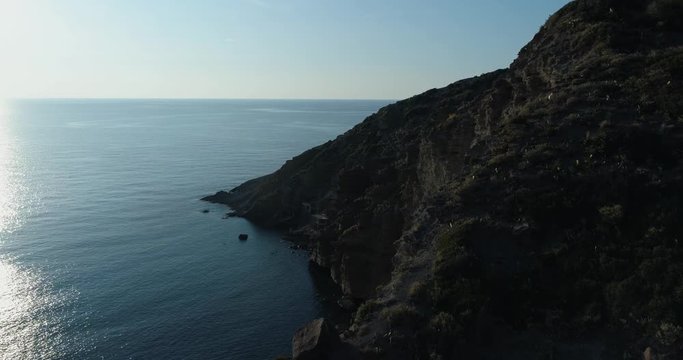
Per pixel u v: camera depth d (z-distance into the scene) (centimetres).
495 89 4069
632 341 1772
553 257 2175
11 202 9356
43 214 8512
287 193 8850
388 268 5125
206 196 10381
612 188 2319
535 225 2334
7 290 5278
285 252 7012
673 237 2019
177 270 6106
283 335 4469
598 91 2986
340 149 9138
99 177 12356
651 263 1928
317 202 8244
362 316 2305
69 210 8869
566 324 1927
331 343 2062
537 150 2728
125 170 13538
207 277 5916
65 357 4022
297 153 17700
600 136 2611
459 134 4241
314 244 6769
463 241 2358
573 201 2366
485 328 1988
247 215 8900
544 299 2052
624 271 1984
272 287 5653
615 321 1858
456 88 8931
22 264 6081
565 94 3100
